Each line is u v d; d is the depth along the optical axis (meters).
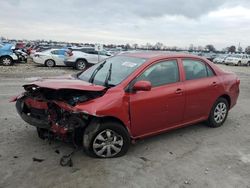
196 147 5.53
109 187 3.99
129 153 5.11
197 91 5.95
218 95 6.49
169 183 4.17
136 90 4.84
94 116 4.64
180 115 5.72
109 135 4.79
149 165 4.69
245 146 5.73
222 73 6.74
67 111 4.59
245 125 7.10
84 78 5.67
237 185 4.22
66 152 5.01
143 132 5.21
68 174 4.28
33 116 5.00
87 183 4.06
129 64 5.43
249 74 23.11
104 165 4.59
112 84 5.03
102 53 22.16
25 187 3.91
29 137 5.63
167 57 5.64
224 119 6.89
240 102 9.89
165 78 5.48
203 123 6.92
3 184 3.96
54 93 5.01
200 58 6.30
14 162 4.59
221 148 5.55
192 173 4.50
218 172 4.58
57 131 4.64
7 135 5.71
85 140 4.68
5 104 8.18
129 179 4.22
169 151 5.28
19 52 24.78
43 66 22.33
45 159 4.73
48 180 4.10
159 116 5.32
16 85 11.93
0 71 17.42
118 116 4.73
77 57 20.58
